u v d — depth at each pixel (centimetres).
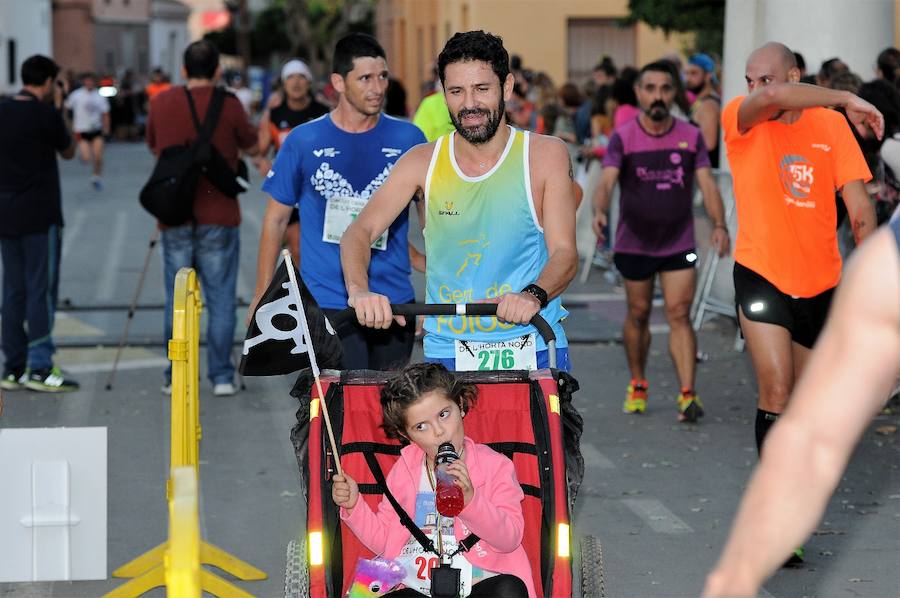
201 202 1088
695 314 1469
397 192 587
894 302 233
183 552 365
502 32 4034
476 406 516
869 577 697
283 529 789
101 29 10012
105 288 1698
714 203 1028
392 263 751
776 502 237
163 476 895
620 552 742
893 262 234
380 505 500
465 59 554
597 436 1004
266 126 1469
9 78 5322
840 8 1360
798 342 739
